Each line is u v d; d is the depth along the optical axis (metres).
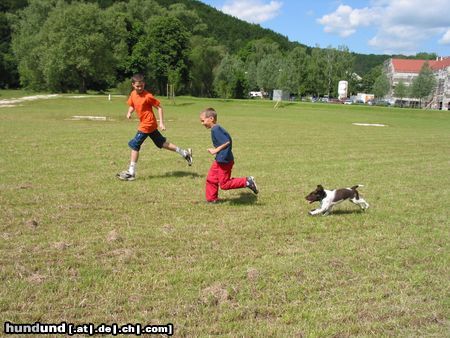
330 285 4.53
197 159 12.11
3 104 42.31
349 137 20.45
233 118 33.28
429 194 9.02
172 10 111.75
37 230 5.71
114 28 82.62
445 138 21.98
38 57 70.00
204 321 3.75
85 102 50.22
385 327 3.79
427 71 86.94
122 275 4.49
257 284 4.45
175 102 58.16
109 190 8.02
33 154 11.67
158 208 6.99
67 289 4.15
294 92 94.62
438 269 5.07
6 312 3.72
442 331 3.76
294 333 3.61
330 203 6.98
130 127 21.30
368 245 5.77
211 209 7.08
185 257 5.05
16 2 100.94
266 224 6.43
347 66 106.12
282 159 12.73
